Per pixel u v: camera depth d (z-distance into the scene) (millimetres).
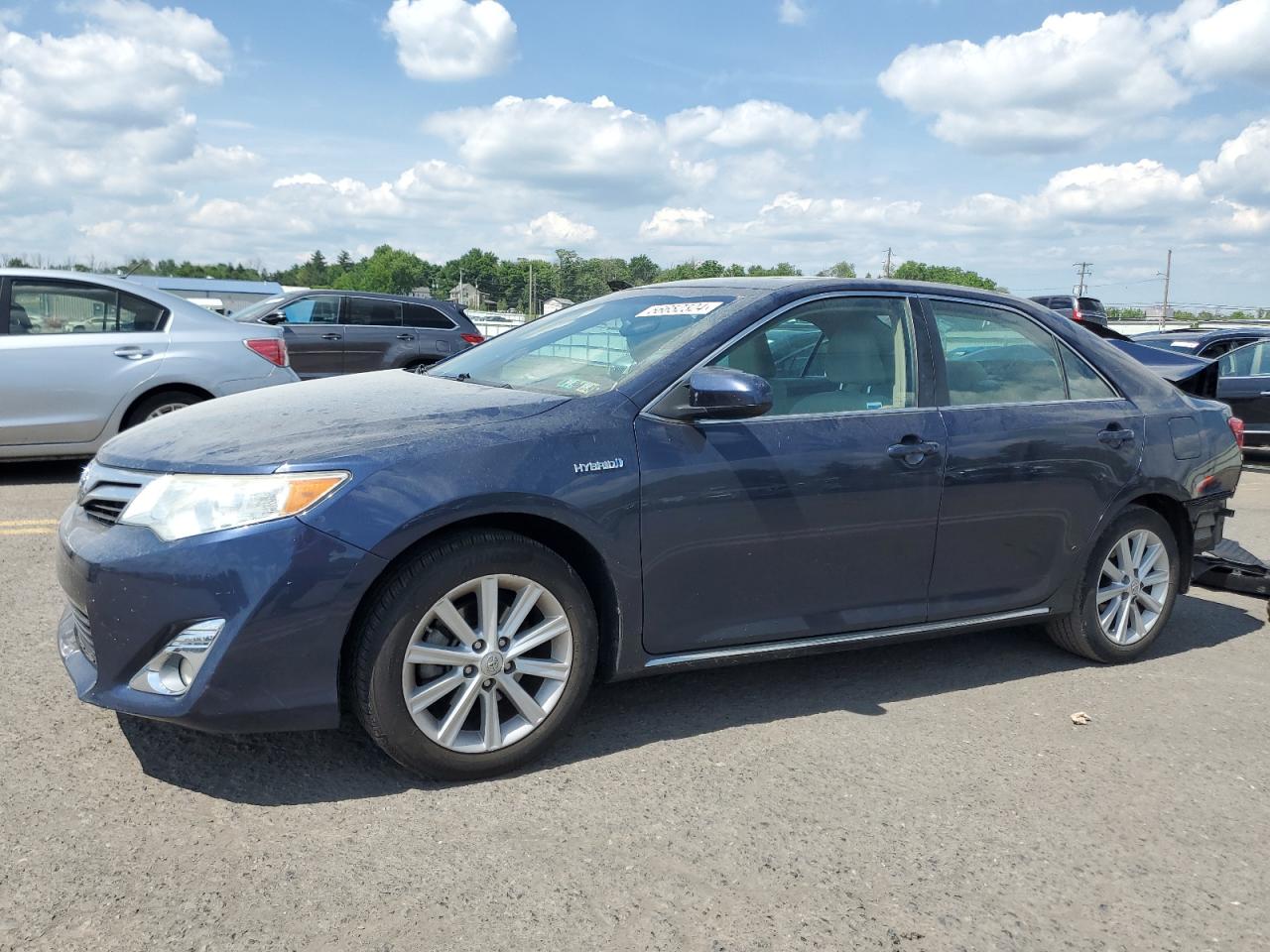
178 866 2662
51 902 2475
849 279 4125
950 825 3084
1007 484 4152
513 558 3166
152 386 8047
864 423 3863
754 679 4293
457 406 3434
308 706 2953
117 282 8141
